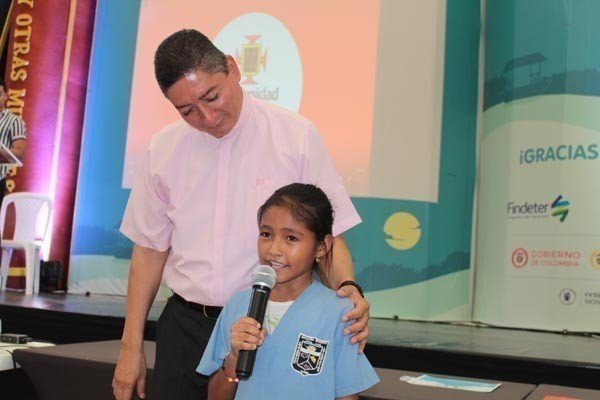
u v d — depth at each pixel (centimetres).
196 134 178
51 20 667
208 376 168
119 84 638
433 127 534
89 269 629
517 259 495
